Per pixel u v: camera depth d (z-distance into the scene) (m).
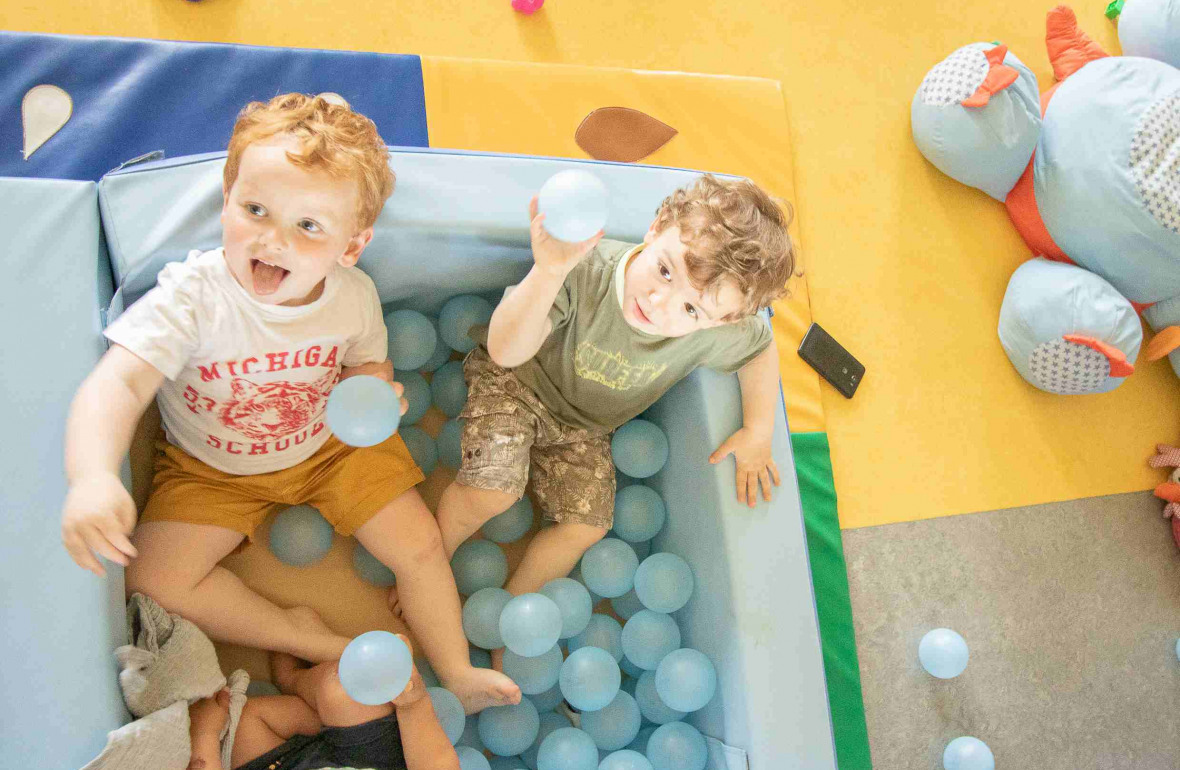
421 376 1.47
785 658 1.34
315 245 1.03
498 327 1.17
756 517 1.37
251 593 1.25
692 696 1.30
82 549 0.92
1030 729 1.78
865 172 1.93
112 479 0.94
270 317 1.09
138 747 0.98
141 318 1.03
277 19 1.61
